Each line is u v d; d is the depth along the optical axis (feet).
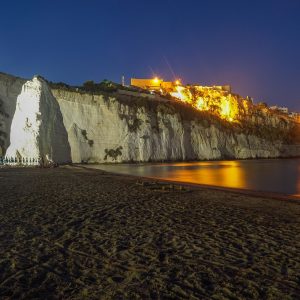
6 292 19.75
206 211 47.88
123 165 217.97
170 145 293.84
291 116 571.28
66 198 57.26
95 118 261.44
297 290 20.52
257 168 194.08
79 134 248.11
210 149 330.75
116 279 21.86
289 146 429.79
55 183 80.43
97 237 32.27
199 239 32.19
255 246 30.09
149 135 280.92
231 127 383.86
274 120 475.72
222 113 434.30
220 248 29.30
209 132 344.49
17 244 29.40
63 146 182.60
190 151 312.50
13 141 165.37
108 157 253.24
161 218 42.11
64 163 177.78
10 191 64.75
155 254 27.22
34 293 19.63
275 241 31.83
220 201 58.23
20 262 24.81
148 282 21.43
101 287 20.57
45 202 52.44
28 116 165.37
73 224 37.65
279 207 52.85
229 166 215.51
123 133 267.39
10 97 231.91
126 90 331.98
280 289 20.63
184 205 52.95
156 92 399.85
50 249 28.09
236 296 19.56
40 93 169.89
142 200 57.16
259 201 59.16
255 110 476.95
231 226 38.17
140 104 294.05
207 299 19.11
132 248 28.81
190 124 329.72
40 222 38.32
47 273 22.72
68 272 22.99
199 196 64.34
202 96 446.19
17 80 242.78
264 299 19.21
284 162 293.64
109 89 318.45
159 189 72.49
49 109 174.19
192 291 20.16
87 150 246.88
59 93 254.68
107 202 54.08
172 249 28.68
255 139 396.78
